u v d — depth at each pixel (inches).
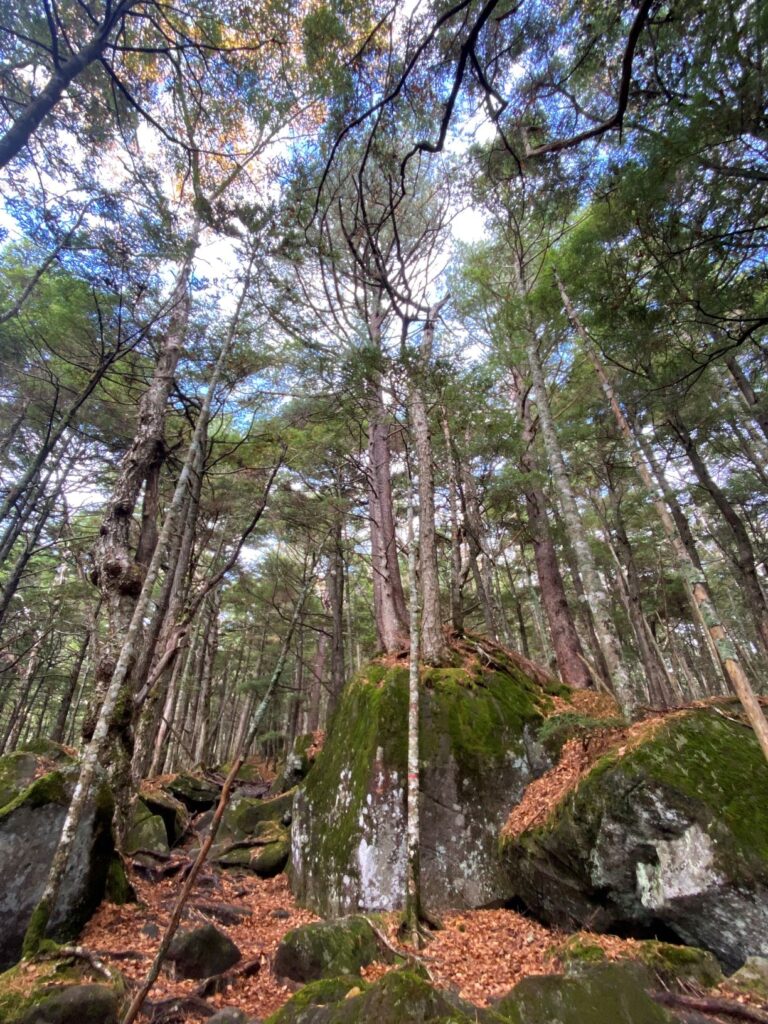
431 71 198.4
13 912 181.9
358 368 319.9
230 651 1053.2
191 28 231.0
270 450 423.5
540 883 234.2
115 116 253.9
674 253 232.5
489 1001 163.8
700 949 172.1
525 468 511.5
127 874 247.9
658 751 221.1
